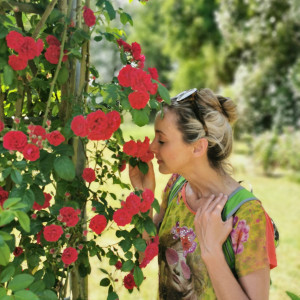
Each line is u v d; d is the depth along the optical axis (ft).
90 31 4.71
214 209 4.21
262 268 4.05
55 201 4.68
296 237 15.70
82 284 5.05
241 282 4.10
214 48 48.78
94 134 4.19
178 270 4.72
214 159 4.61
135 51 4.91
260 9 36.63
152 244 4.66
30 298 3.46
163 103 4.66
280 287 11.90
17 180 3.90
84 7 4.49
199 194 4.74
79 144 4.88
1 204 4.23
